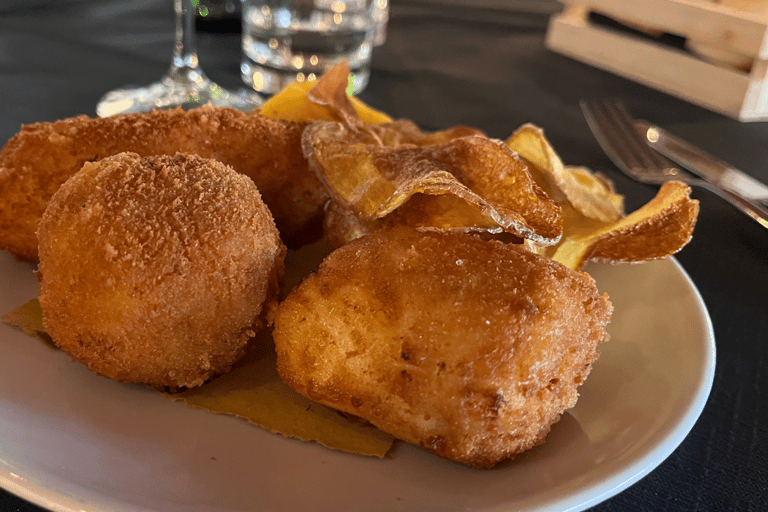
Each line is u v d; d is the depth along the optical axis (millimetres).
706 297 270
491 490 191
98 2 555
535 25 627
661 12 478
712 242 301
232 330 218
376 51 506
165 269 208
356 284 210
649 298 241
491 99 430
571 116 411
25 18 495
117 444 196
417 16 615
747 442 221
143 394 212
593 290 213
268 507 186
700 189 337
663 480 210
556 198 257
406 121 289
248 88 425
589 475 191
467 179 233
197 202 215
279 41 420
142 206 212
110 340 209
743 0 454
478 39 567
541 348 202
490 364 198
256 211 222
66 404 204
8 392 203
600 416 210
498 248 213
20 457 185
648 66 491
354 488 193
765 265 291
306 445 202
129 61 443
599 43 521
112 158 224
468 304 201
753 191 321
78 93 379
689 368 215
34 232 239
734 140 398
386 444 204
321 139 244
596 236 246
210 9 518
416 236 216
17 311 225
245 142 252
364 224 235
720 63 454
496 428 197
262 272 220
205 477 192
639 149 359
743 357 247
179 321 211
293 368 212
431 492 192
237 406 210
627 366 221
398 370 203
